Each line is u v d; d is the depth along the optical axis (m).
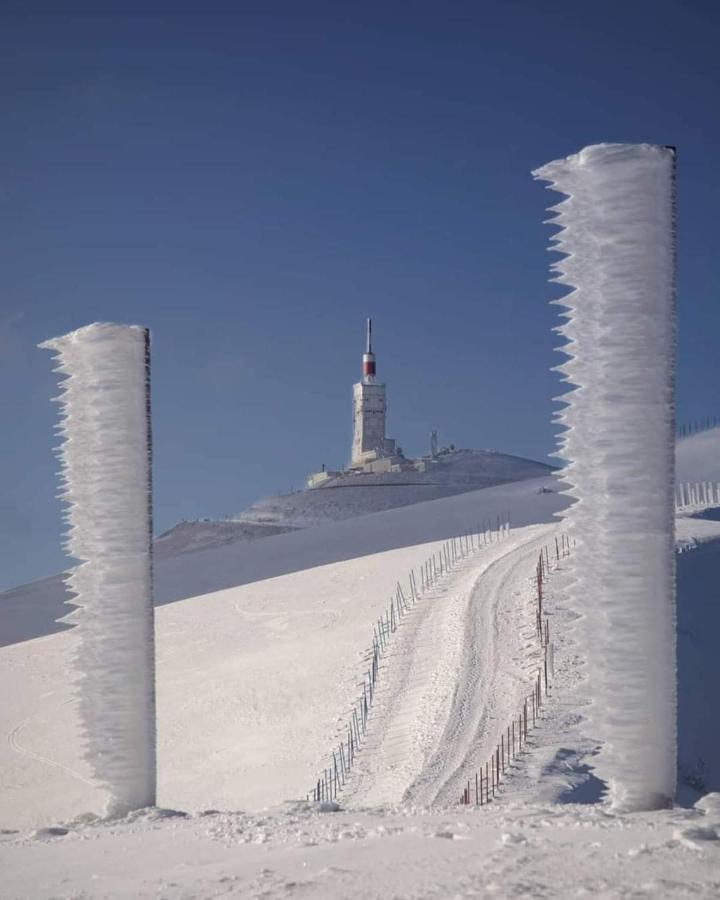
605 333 14.68
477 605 63.88
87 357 20.30
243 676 63.94
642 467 14.64
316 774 44.72
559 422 14.93
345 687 57.09
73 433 20.41
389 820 14.12
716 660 48.50
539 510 109.44
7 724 62.47
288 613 76.75
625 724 14.52
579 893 7.66
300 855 11.08
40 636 84.75
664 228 14.74
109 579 20.30
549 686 45.34
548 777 33.03
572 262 14.88
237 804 44.19
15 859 13.73
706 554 62.94
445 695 48.72
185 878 10.38
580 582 14.81
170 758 53.31
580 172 14.88
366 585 80.00
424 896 8.09
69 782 51.97
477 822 12.80
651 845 9.46
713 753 39.72
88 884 10.80
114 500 20.28
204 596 87.94
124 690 20.23
